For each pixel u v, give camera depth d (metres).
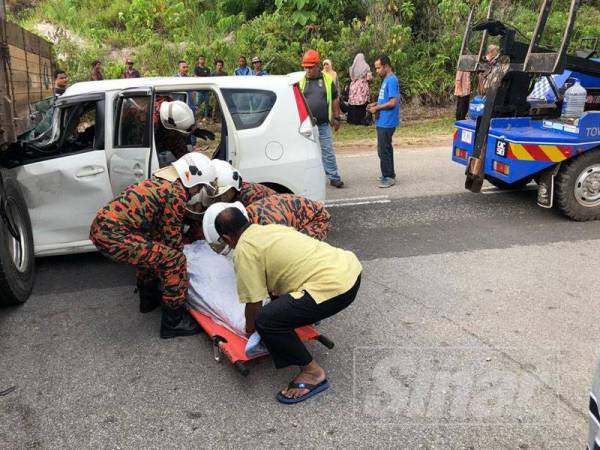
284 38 15.53
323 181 5.30
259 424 2.99
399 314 4.10
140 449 2.83
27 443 2.89
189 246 4.27
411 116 13.94
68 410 3.14
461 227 5.93
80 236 4.84
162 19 17.27
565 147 5.66
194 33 16.39
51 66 8.57
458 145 6.69
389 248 5.41
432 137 11.55
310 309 2.96
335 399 3.16
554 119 6.25
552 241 5.45
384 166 7.55
